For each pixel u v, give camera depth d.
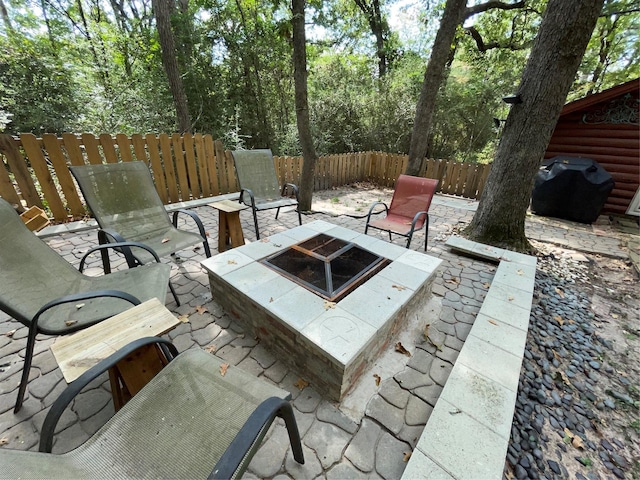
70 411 1.40
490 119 8.58
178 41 6.61
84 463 0.86
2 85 6.23
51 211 3.51
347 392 1.53
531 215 5.29
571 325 2.27
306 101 4.27
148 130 6.31
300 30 3.88
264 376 1.66
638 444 1.42
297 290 1.84
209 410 1.01
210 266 2.09
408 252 2.41
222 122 7.07
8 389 1.50
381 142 8.59
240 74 7.59
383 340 1.74
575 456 1.35
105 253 2.14
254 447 0.79
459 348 1.88
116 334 1.14
